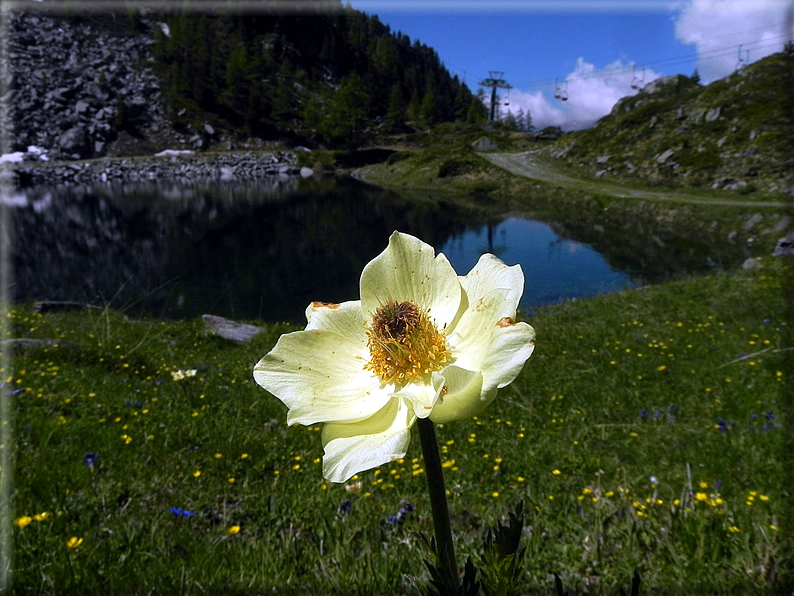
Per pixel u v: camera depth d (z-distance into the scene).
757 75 61.97
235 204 58.97
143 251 34.28
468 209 51.28
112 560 3.12
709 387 7.04
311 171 98.00
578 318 12.74
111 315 14.66
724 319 10.79
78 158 97.94
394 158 92.19
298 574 3.07
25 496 3.79
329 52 162.25
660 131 64.88
